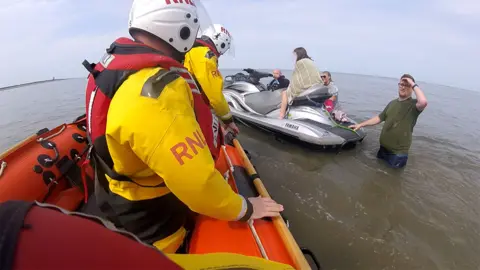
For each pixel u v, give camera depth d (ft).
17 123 22.29
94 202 6.30
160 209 4.35
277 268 3.41
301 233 8.29
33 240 1.45
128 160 3.72
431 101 36.86
